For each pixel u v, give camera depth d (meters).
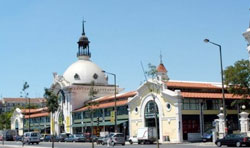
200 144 47.81
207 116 61.53
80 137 73.12
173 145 47.22
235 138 39.91
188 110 59.47
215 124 50.94
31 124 112.44
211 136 53.56
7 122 133.00
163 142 58.34
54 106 55.62
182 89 63.78
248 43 37.66
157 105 62.56
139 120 65.94
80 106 93.12
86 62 102.12
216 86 67.75
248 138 39.38
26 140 64.56
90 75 98.69
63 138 77.75
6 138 93.31
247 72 58.28
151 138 54.62
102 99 83.12
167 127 60.09
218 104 63.28
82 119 87.19
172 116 59.16
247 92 59.16
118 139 50.62
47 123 102.94
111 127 76.94
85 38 104.88
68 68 102.06
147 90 64.25
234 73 58.53
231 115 63.97
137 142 56.50
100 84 98.88
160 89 61.47
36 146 52.88
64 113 94.81
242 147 38.81
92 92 71.12
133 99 67.69
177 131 57.84
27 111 117.81
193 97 59.72
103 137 57.62
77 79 97.19
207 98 61.03
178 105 58.16
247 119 49.03
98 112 80.19
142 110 65.38
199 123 60.38
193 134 58.38
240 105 64.50
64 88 94.81
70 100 92.88
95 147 46.81
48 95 56.59
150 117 63.41
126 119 70.75
